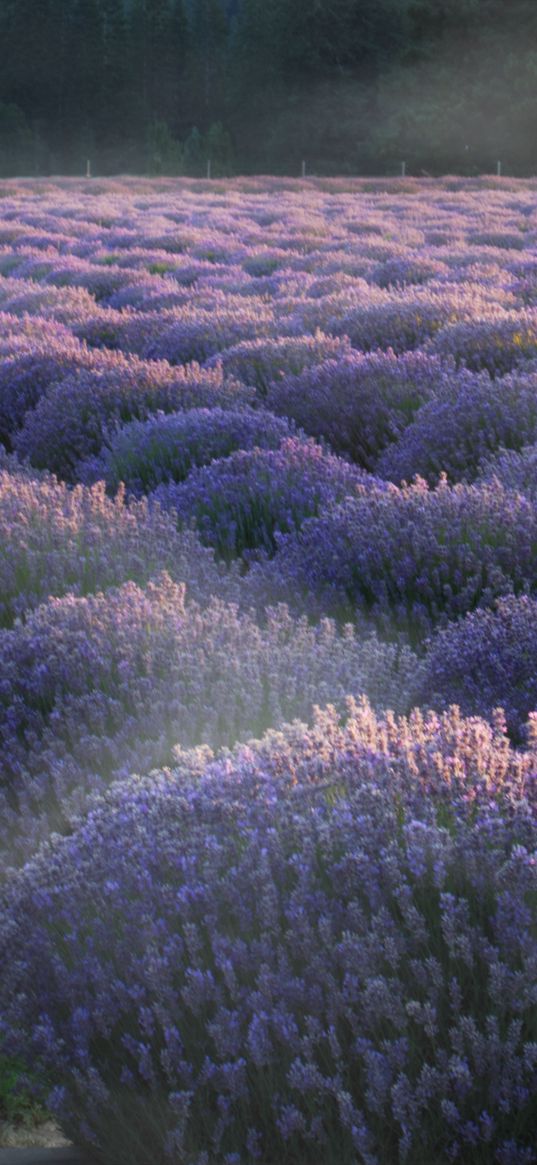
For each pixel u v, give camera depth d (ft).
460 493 23.43
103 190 204.54
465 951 9.14
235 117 418.72
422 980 9.21
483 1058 8.82
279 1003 9.33
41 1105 12.07
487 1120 8.64
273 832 10.64
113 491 31.32
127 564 22.27
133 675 17.04
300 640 17.72
